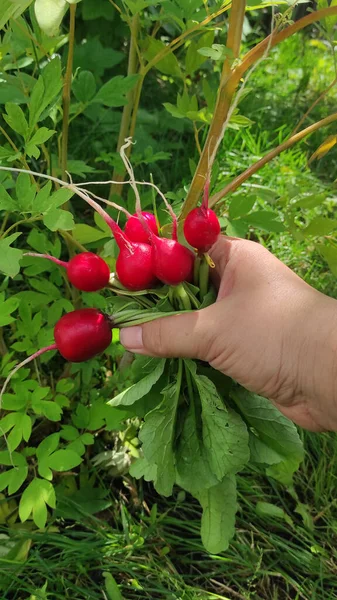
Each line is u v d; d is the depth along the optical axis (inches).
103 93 14.6
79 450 14.1
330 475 16.8
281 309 10.2
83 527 15.5
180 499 16.3
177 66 14.1
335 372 9.7
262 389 10.7
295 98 31.9
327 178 27.9
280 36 9.6
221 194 12.3
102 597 13.9
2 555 14.2
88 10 22.5
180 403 11.9
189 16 13.1
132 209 16.0
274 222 13.8
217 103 10.5
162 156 17.5
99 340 10.0
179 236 11.4
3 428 13.6
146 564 14.8
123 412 14.8
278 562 15.5
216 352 10.3
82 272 9.6
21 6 8.9
